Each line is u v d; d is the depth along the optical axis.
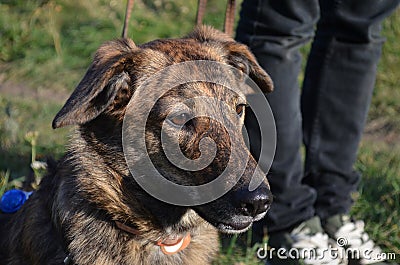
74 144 4.41
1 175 6.48
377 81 10.12
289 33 5.25
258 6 5.24
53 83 9.38
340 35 5.42
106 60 4.30
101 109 4.13
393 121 9.21
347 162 5.70
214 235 4.79
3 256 4.79
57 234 4.39
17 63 9.79
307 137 5.72
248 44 5.36
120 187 4.31
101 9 11.18
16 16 10.71
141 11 11.39
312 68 5.61
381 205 6.62
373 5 5.28
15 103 8.48
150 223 4.38
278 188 5.57
